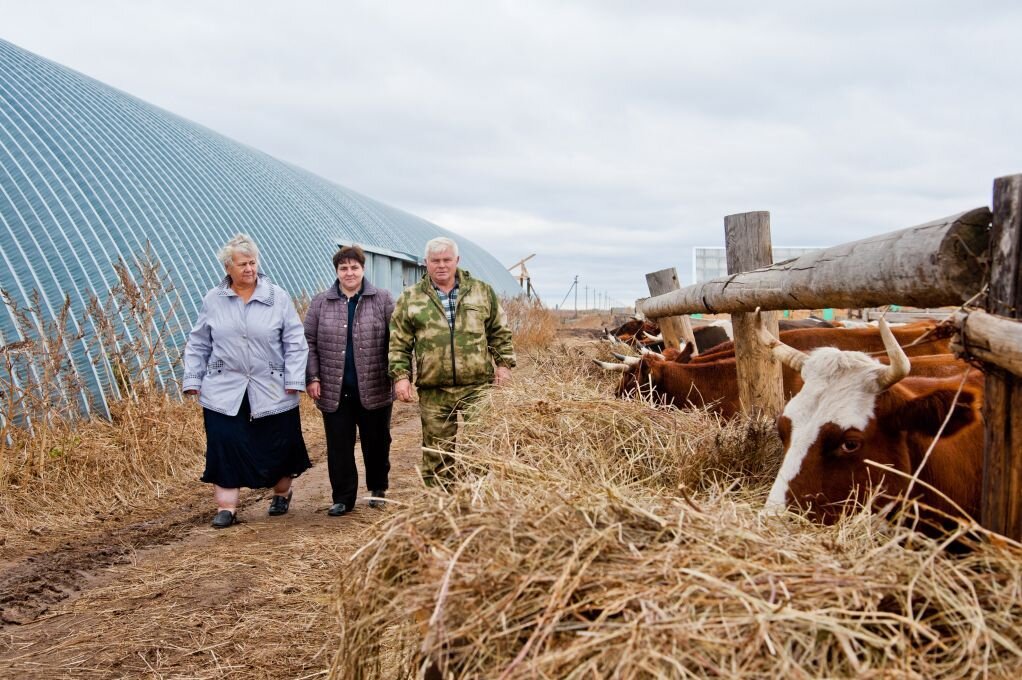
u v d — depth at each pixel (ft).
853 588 6.23
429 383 17.43
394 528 7.63
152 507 22.18
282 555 17.03
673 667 5.55
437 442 17.47
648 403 15.78
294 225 66.44
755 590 6.14
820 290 11.96
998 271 7.81
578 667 5.69
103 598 15.12
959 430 10.18
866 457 10.57
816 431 10.76
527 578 6.43
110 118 51.80
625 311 138.51
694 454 13.32
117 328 31.58
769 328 17.20
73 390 25.96
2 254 31.86
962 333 8.03
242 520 20.40
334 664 8.05
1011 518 7.86
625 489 8.46
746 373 17.28
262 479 19.71
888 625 6.14
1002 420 7.86
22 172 37.47
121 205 41.19
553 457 12.72
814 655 5.78
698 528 7.22
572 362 31.65
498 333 18.20
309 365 20.31
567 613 6.21
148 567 16.76
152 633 13.34
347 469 20.39
